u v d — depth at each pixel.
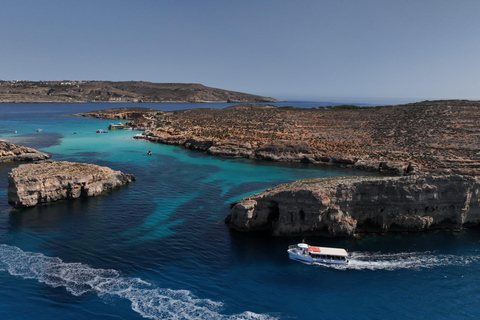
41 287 32.31
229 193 64.50
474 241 44.94
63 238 42.81
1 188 62.31
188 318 28.84
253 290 33.28
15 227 45.50
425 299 32.59
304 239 44.34
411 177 47.06
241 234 45.72
